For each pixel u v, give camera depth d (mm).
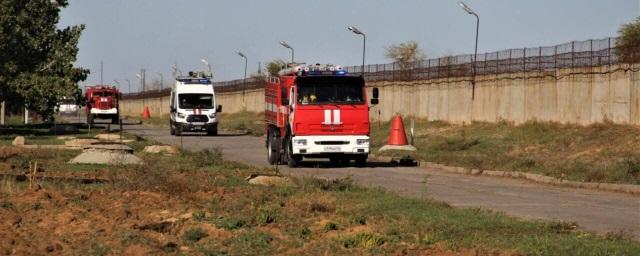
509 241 15180
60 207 20281
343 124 37156
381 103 77062
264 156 45562
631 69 42062
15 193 22516
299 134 36875
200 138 65750
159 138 65500
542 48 52000
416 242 15438
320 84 37281
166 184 23359
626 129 41156
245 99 120438
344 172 35000
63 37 66188
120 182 24391
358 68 82625
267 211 19172
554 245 14617
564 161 37906
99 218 18719
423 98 69000
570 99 48094
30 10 63812
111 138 55625
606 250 14086
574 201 24344
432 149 48375
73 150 42656
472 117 60688
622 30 50312
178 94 70375
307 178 26781
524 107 53500
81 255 14734
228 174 29672
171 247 15375
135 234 16438
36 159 36188
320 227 17516
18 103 65250
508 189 28172
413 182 30578
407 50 116875
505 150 45188
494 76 57781
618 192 27656
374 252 14578
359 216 18547
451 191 27156
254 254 14641
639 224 19219
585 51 46906
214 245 15562
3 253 14695
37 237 16453
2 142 50750
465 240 15328
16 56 63500
